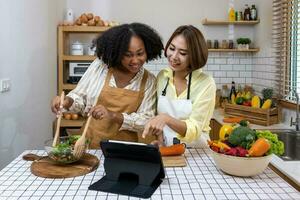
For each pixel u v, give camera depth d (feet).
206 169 4.66
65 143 4.72
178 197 3.76
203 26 12.94
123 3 12.78
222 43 12.66
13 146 8.55
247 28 13.00
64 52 12.13
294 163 5.94
